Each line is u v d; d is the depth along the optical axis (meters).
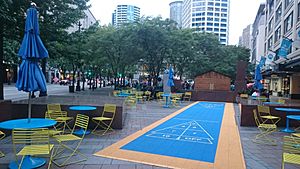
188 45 27.42
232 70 40.78
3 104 8.56
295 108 12.01
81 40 18.41
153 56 26.81
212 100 25.80
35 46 6.35
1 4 10.03
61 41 15.38
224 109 18.56
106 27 28.98
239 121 13.30
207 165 6.42
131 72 55.66
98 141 8.39
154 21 24.50
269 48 50.53
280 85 41.28
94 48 27.19
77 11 14.71
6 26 12.53
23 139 5.34
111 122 10.26
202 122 12.52
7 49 24.31
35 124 6.22
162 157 6.88
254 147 8.34
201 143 8.42
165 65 33.31
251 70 52.81
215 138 9.20
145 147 7.76
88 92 33.03
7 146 7.46
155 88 27.17
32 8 6.47
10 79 52.59
